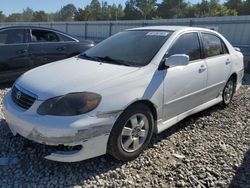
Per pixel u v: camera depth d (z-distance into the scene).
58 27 29.25
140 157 3.49
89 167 3.21
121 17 90.38
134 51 3.87
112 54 3.96
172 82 3.72
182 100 4.00
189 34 4.29
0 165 3.18
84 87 3.01
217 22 14.16
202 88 4.41
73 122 2.83
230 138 4.16
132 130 3.32
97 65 3.62
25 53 6.48
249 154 3.70
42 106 2.94
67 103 2.89
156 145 3.80
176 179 3.09
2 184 2.88
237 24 13.36
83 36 25.56
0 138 3.76
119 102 3.08
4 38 6.25
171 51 3.87
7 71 6.27
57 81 3.15
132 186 2.95
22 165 3.20
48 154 3.04
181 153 3.65
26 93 3.12
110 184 2.96
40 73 3.50
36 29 6.80
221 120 4.85
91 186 2.91
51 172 3.10
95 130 2.93
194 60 4.27
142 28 4.52
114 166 3.27
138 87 3.29
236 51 5.64
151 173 3.19
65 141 2.83
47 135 2.84
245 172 3.28
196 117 4.93
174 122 4.00
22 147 3.54
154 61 3.62
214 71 4.67
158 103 3.54
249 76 9.59
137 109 3.31
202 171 3.25
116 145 3.16
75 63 3.81
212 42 4.82
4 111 3.39
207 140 4.05
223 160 3.51
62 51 7.18
